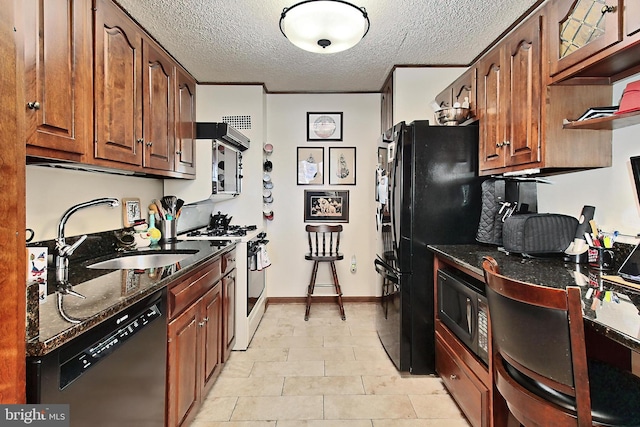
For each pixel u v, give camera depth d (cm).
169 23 221
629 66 139
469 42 250
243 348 269
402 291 231
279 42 249
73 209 159
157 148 215
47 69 124
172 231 261
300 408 195
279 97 380
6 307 70
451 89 267
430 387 217
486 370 158
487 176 228
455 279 195
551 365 97
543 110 161
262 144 344
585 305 110
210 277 205
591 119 146
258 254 302
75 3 139
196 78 324
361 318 340
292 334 301
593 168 173
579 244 174
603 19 128
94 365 100
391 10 206
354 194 385
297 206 386
